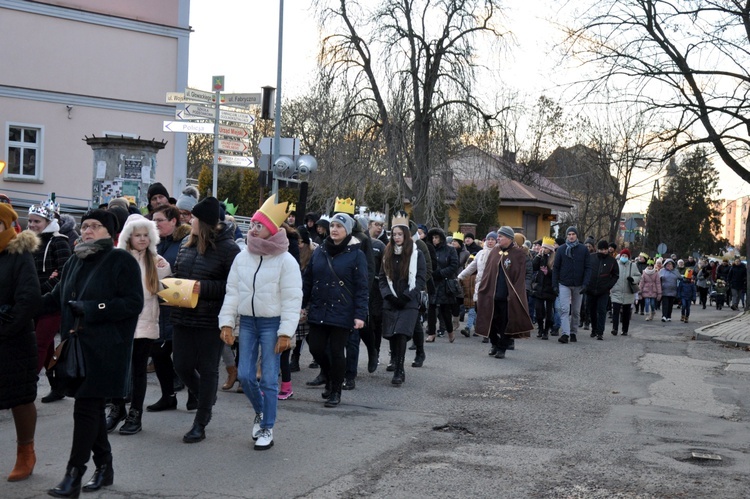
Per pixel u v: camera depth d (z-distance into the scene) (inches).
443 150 1122.0
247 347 263.4
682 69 862.5
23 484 216.8
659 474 241.4
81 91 1019.3
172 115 1083.3
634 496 219.8
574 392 388.8
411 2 1107.9
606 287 681.0
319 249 334.6
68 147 1015.6
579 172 2023.9
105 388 207.0
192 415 305.0
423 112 1117.1
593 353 566.3
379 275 403.2
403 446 269.3
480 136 1130.0
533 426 305.4
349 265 328.5
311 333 333.1
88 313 206.1
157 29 1062.4
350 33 1137.4
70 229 389.4
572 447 272.8
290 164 709.3
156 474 229.6
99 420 209.9
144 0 1056.2
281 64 930.1
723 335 717.3
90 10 1016.9
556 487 226.7
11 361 213.3
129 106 1051.9
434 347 554.9
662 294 986.1
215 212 269.3
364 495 215.8
